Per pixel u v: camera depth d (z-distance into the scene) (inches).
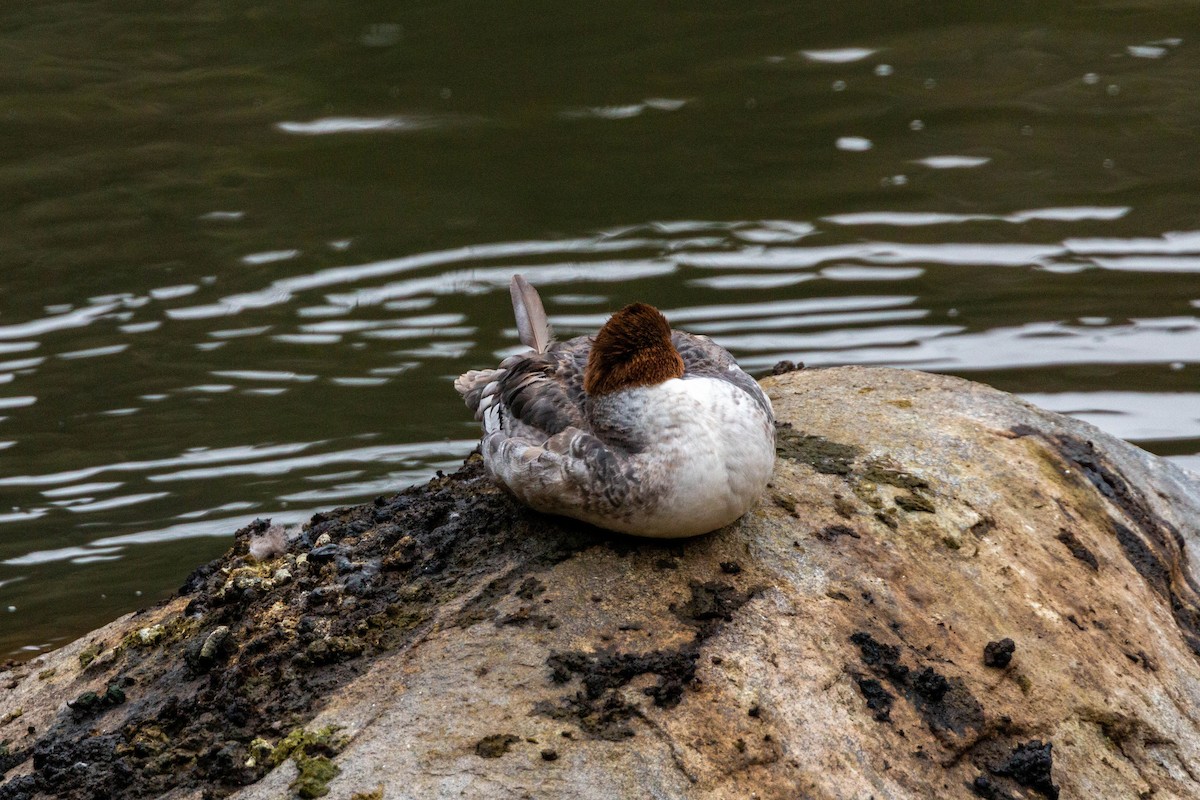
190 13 840.9
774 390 390.9
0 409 502.0
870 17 818.2
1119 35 785.6
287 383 517.0
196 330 554.9
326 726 257.1
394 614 290.2
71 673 315.6
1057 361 515.2
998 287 566.3
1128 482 369.4
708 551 294.7
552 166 674.8
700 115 718.5
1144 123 694.5
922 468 338.6
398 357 532.7
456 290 575.2
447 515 330.3
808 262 587.8
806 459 337.7
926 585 299.7
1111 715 285.6
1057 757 273.7
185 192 661.3
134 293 579.8
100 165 687.1
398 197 652.1
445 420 496.4
